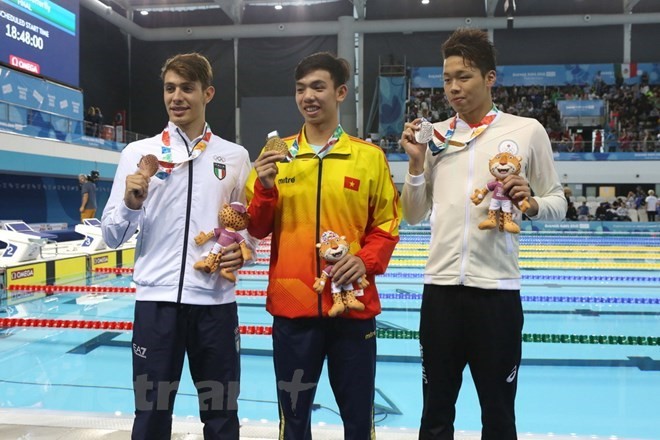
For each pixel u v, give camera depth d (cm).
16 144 923
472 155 173
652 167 1534
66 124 1080
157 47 1822
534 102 1744
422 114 1719
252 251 183
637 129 1683
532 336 413
